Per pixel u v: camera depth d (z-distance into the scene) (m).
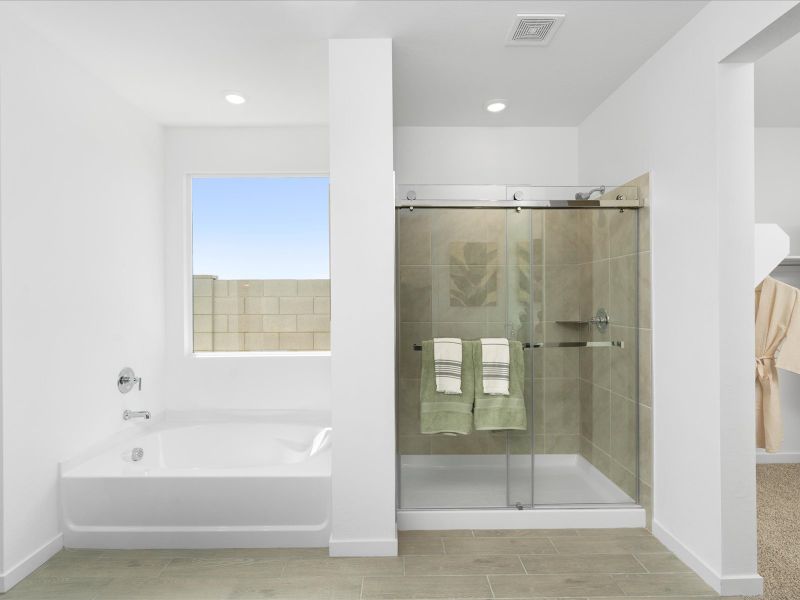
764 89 3.19
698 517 2.28
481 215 2.75
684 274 2.37
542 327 2.78
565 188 2.77
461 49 2.55
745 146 2.12
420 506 2.79
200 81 2.91
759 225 3.00
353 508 2.45
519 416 2.77
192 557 2.44
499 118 3.54
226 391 3.68
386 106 2.44
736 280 2.11
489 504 2.80
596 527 2.76
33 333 2.34
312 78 2.88
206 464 3.40
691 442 2.33
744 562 2.12
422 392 2.76
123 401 3.10
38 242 2.37
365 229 2.44
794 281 3.85
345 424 2.45
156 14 2.22
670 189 2.48
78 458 2.65
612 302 2.80
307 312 3.79
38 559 2.34
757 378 3.22
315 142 3.69
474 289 2.76
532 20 2.28
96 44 2.48
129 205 3.19
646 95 2.70
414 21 2.29
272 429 3.45
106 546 2.52
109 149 2.97
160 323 3.59
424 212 2.74
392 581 2.23
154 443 3.24
